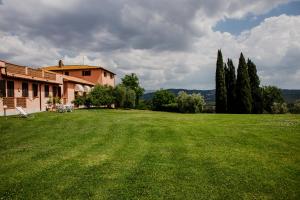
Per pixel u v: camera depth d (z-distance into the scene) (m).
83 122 22.73
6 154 12.80
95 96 48.53
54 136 17.02
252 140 15.79
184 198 8.09
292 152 13.03
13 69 28.88
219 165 11.02
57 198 8.11
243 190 8.61
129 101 52.81
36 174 10.04
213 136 17.00
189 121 25.12
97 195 8.29
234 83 54.84
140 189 8.70
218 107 53.88
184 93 53.44
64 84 44.88
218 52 54.88
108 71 66.25
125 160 11.76
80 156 12.41
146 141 15.57
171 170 10.44
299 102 55.31
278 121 25.78
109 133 17.97
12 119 22.88
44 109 35.47
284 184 9.05
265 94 55.88
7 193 8.45
